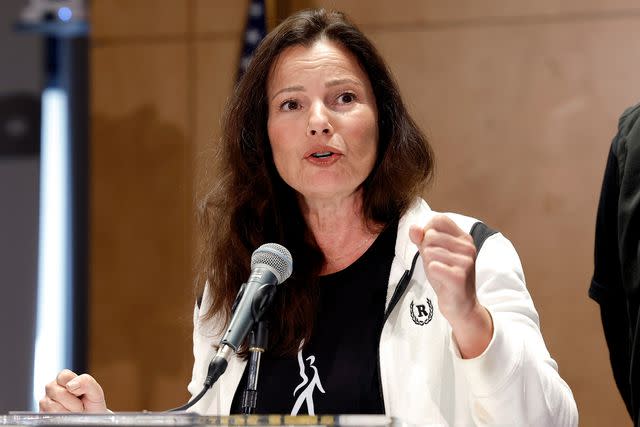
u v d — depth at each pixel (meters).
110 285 15.93
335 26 7.24
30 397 16.91
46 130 17.39
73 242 17.09
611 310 7.44
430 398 6.22
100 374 15.78
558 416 5.61
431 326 6.45
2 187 17.27
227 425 4.52
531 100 14.46
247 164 7.60
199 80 15.92
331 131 6.83
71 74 17.41
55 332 16.98
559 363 14.20
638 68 14.15
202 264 7.80
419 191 7.41
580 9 14.39
